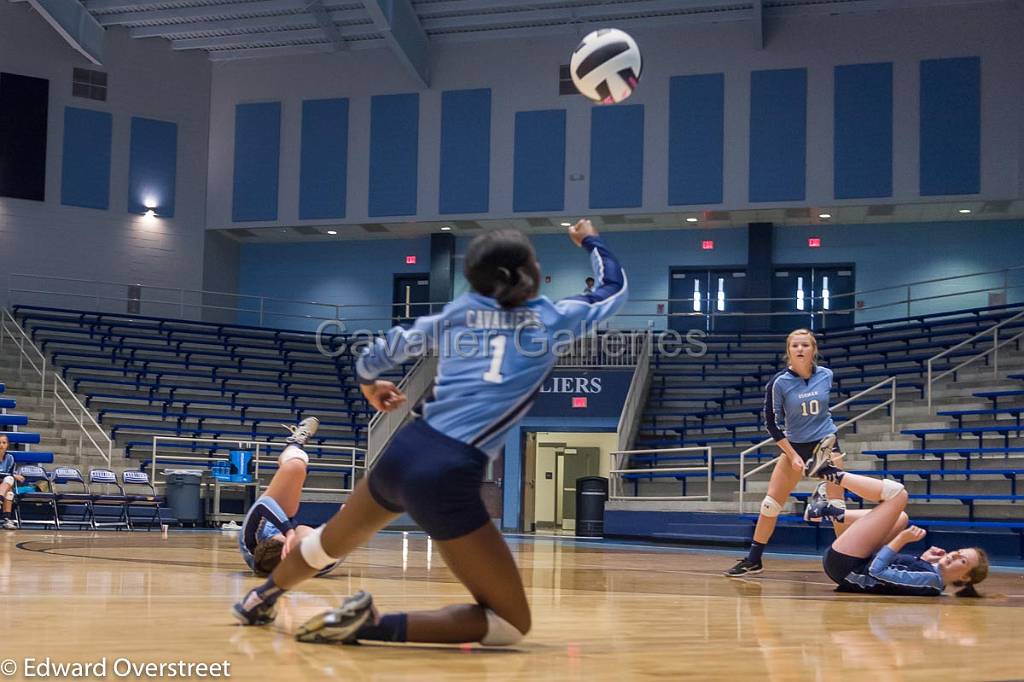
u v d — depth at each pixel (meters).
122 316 26.03
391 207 27.95
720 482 20.03
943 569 6.74
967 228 26.59
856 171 25.34
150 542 12.97
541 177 27.16
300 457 7.26
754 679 3.08
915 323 24.88
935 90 25.08
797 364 8.35
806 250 27.45
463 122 27.75
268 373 25.20
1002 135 24.56
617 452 20.09
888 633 4.46
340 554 3.68
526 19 26.58
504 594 3.39
